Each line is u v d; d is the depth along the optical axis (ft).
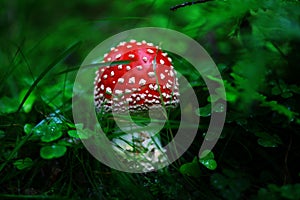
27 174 1.57
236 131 1.63
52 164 1.59
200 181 1.53
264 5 1.63
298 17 1.68
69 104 1.77
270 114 1.69
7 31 3.14
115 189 1.51
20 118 1.75
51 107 1.77
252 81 1.67
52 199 1.41
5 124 1.67
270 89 1.71
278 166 1.58
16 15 3.23
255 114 1.66
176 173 1.57
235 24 1.78
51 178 1.55
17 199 1.44
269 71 1.77
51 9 3.66
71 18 3.43
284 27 1.68
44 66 2.25
